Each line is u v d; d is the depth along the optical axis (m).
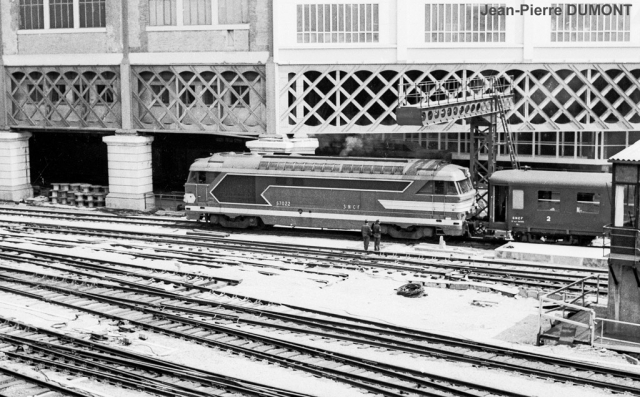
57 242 41.22
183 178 59.31
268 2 45.31
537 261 35.31
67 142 62.03
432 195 39.12
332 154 53.31
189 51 47.34
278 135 45.94
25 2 51.28
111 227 45.47
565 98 45.47
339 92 45.56
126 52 48.69
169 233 43.28
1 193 53.81
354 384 22.25
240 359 24.58
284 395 21.39
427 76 45.16
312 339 26.22
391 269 34.72
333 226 41.31
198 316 28.95
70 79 51.00
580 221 37.53
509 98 43.78
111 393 21.94
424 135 51.97
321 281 32.84
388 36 44.84
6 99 52.72
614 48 43.84
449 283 31.91
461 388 21.92
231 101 47.25
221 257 37.41
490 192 39.47
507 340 25.83
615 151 48.56
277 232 43.38
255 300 30.48
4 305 30.34
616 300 25.36
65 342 26.06
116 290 32.25
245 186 42.88
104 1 49.19
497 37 44.38
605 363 23.34
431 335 25.95
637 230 24.75
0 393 21.84
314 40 45.34
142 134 50.19
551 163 49.56
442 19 44.50
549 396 21.38
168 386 22.23
